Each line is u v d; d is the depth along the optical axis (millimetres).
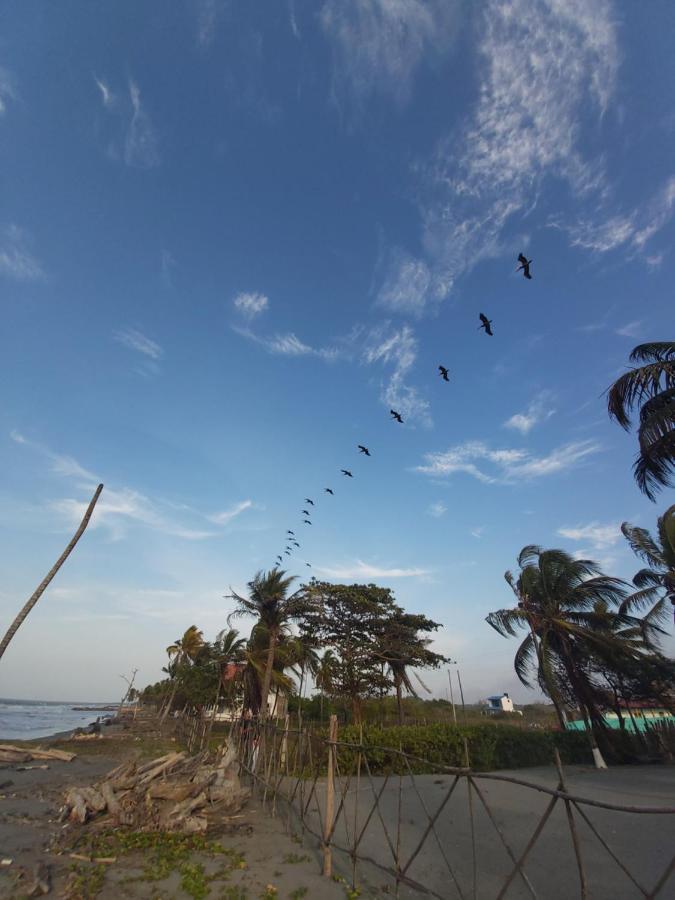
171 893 6852
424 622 35750
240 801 11711
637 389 14211
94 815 10555
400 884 7176
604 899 6395
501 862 7945
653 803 12172
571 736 24234
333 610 34281
